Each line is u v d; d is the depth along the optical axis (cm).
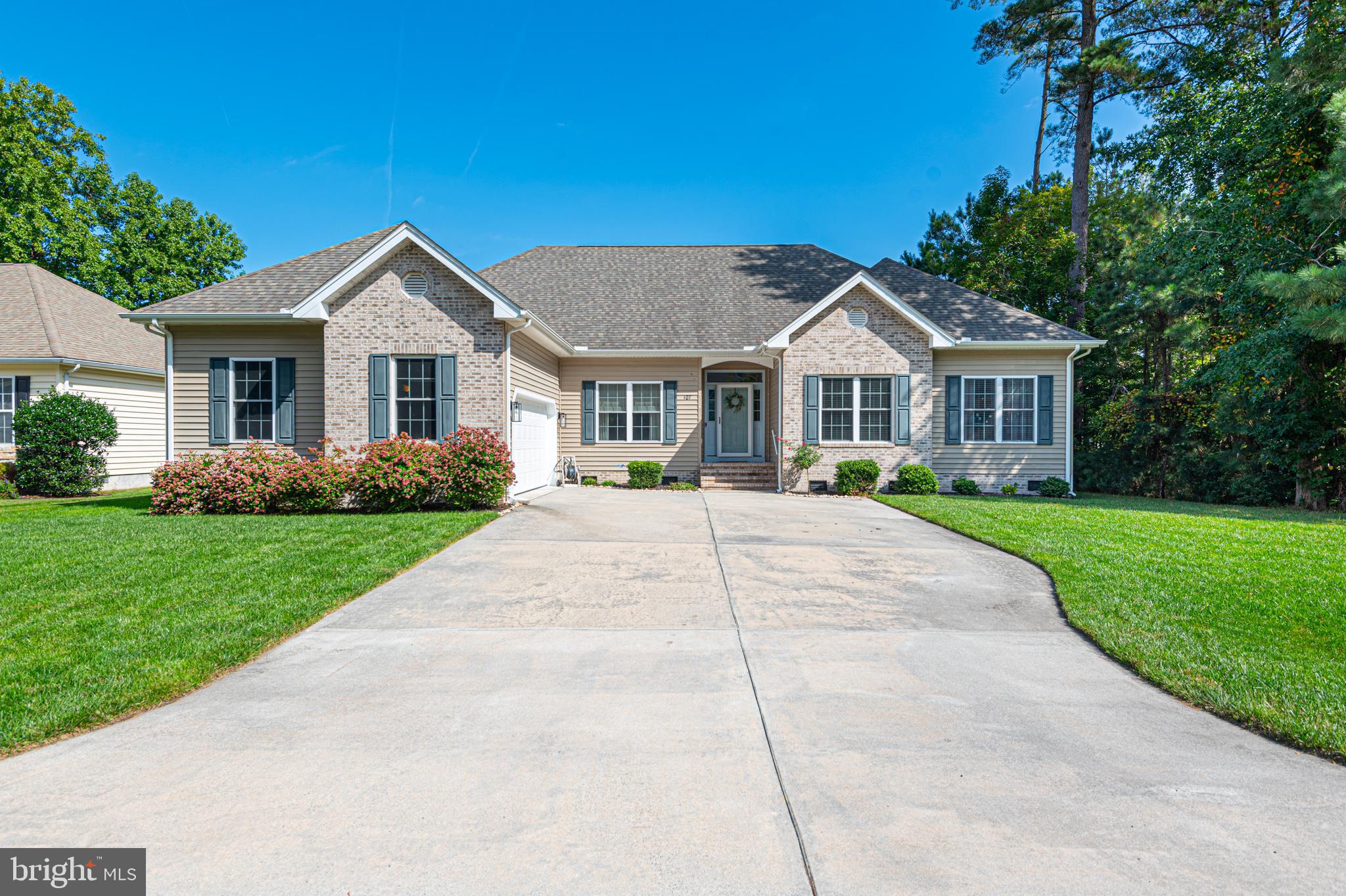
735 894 232
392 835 266
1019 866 247
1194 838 267
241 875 240
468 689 423
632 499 1353
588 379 1744
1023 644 514
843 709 395
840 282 1959
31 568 697
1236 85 1644
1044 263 2380
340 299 1259
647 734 359
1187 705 405
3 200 2675
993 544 878
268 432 1349
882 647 505
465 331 1256
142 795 295
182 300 1334
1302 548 840
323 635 526
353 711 389
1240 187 1555
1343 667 450
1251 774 322
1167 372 2064
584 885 236
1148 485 1753
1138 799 297
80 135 3023
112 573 680
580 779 311
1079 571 712
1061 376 1688
